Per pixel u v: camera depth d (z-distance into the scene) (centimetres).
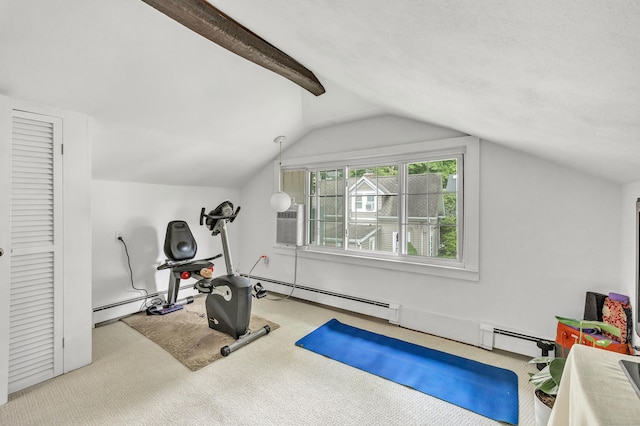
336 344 248
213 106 260
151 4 148
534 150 199
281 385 193
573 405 94
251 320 299
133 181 311
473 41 74
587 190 208
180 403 174
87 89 197
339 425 159
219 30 174
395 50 103
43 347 192
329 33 114
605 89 73
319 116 318
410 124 283
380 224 315
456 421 162
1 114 170
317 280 353
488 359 227
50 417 161
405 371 209
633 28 47
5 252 172
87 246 212
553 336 221
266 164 399
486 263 246
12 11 145
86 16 159
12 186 177
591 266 207
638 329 120
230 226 422
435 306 271
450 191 272
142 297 321
